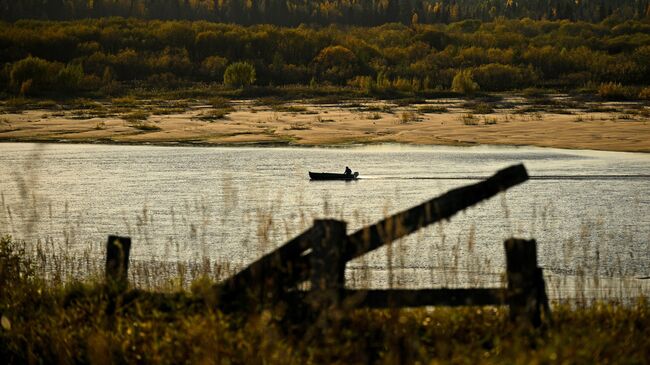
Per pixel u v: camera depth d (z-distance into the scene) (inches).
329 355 776.3
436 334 851.4
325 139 5546.3
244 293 906.1
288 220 2384.4
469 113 7308.1
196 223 2367.1
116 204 2832.2
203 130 6087.6
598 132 5639.8
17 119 6820.9
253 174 3762.3
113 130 6067.9
